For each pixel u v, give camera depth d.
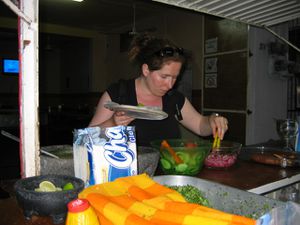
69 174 0.96
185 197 0.84
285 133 1.70
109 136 0.89
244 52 3.11
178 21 3.99
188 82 3.72
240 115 3.20
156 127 1.55
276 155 1.40
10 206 0.85
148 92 1.54
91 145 0.86
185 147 1.16
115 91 1.53
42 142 3.55
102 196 0.74
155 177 0.95
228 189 0.85
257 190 1.03
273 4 1.51
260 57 3.11
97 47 5.31
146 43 1.44
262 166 1.33
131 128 0.94
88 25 4.99
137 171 0.95
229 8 1.53
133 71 4.70
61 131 3.69
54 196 0.72
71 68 5.96
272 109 3.29
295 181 1.19
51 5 3.90
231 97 3.29
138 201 0.74
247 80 3.10
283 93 3.40
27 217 0.76
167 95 1.62
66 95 6.20
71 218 0.57
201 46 3.68
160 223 0.65
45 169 0.93
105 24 4.93
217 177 1.15
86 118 4.51
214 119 1.44
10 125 3.30
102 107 1.48
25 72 0.89
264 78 3.17
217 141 1.33
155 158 1.05
